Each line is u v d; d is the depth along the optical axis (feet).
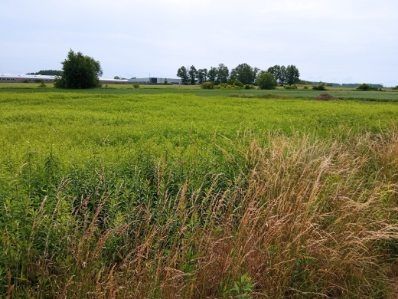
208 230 17.11
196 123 60.64
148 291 13.62
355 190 23.36
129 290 13.74
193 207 18.17
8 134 44.86
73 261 14.46
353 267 17.66
